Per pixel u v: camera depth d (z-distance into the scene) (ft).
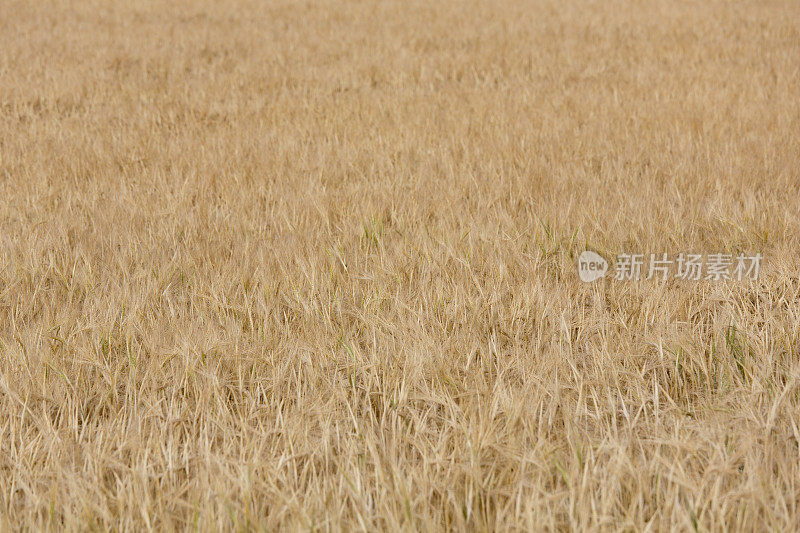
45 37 47.57
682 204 16.87
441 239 14.90
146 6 62.08
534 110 28.60
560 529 8.07
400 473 8.36
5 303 12.90
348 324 12.17
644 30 48.60
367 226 15.88
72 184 20.43
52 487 8.31
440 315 12.16
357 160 21.98
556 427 9.62
